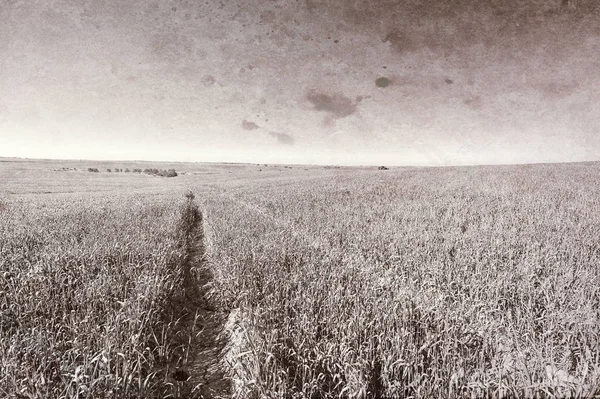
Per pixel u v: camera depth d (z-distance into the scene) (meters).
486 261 4.92
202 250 8.95
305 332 3.14
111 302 3.98
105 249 6.07
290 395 2.58
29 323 3.44
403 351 2.76
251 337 3.27
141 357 3.08
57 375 2.74
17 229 8.66
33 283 4.40
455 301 3.70
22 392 2.41
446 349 2.63
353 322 3.15
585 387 2.32
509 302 3.83
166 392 3.08
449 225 7.80
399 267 5.07
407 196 14.27
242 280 4.84
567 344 2.76
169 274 5.30
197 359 3.77
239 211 11.79
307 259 5.43
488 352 2.84
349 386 2.46
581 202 9.86
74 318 3.47
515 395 2.28
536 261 4.65
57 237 7.52
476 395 2.33
